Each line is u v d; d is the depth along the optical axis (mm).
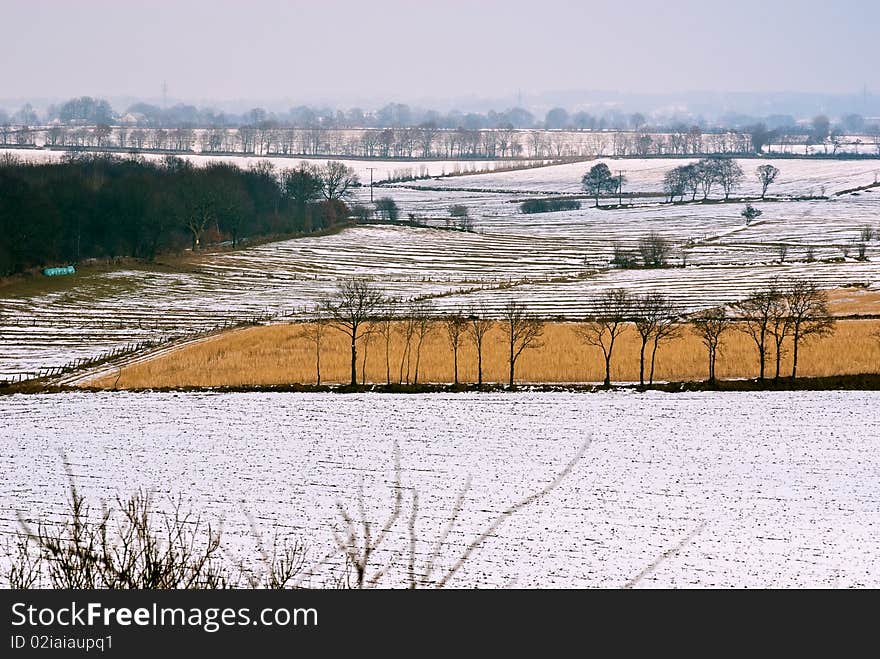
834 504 173750
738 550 152625
